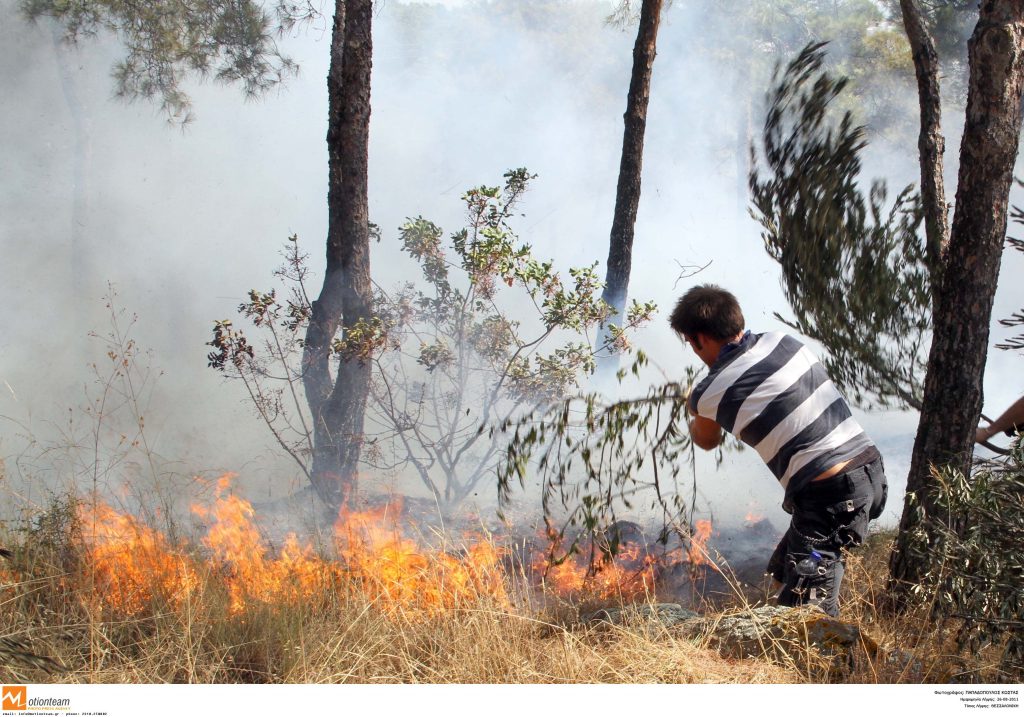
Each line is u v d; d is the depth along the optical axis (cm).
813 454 342
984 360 376
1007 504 321
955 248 376
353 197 684
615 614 355
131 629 344
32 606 351
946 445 374
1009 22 360
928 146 425
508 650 313
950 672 301
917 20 428
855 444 345
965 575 315
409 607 368
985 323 373
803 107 451
